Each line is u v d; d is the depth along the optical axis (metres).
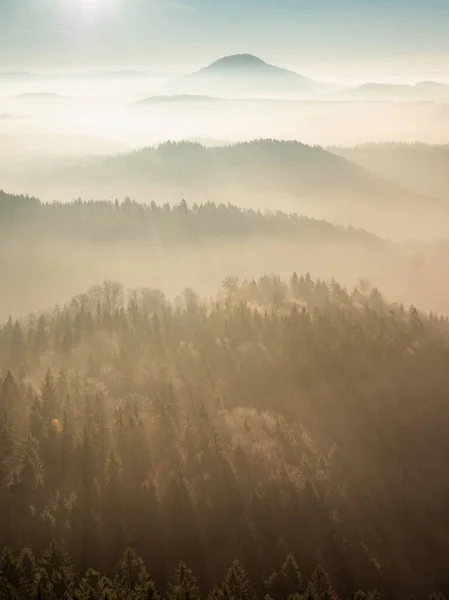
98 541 81.00
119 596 66.94
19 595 67.94
